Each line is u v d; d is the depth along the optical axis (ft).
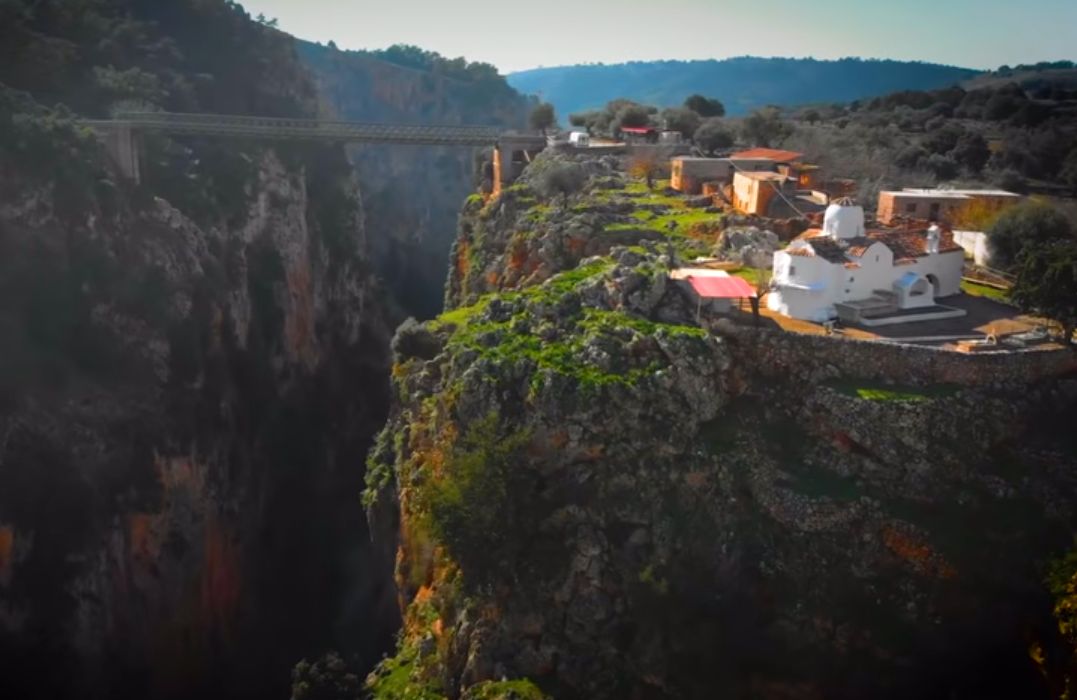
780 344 126.41
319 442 267.80
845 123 399.65
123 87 277.64
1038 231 178.60
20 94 230.48
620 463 119.44
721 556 112.78
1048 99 453.17
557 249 188.34
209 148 279.90
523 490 120.78
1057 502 111.45
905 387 123.44
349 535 233.55
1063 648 97.45
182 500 205.67
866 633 104.94
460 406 127.44
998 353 125.59
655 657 108.99
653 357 125.18
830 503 112.06
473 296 213.66
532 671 113.09
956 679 101.40
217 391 233.14
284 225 297.33
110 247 217.36
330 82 573.33
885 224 193.47
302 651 192.44
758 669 106.11
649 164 268.00
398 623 157.17
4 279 196.24
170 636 194.70
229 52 354.95
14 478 175.73
